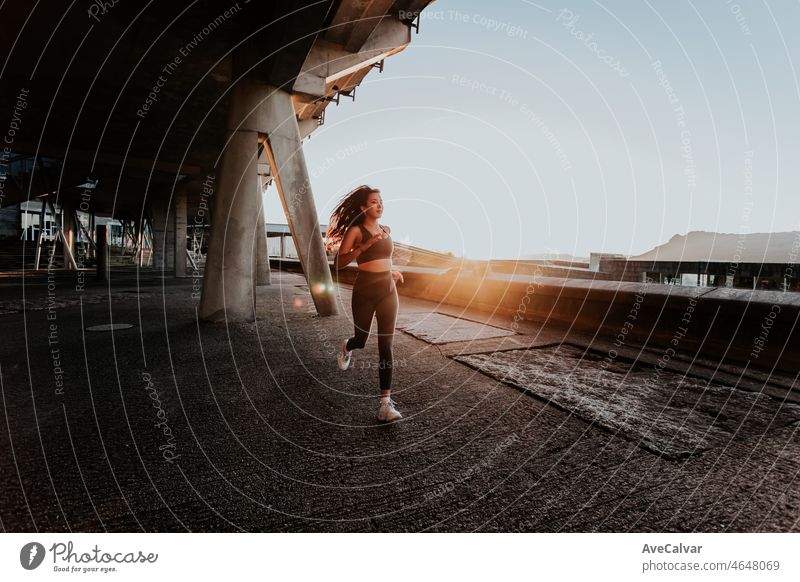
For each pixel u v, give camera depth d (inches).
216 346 217.2
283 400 139.3
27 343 219.5
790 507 80.8
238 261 297.1
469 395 145.9
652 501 82.7
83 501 79.9
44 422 117.6
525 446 106.1
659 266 344.8
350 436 111.6
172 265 1192.2
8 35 398.3
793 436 112.0
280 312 345.1
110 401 135.2
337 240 126.9
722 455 101.3
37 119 639.8
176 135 721.0
